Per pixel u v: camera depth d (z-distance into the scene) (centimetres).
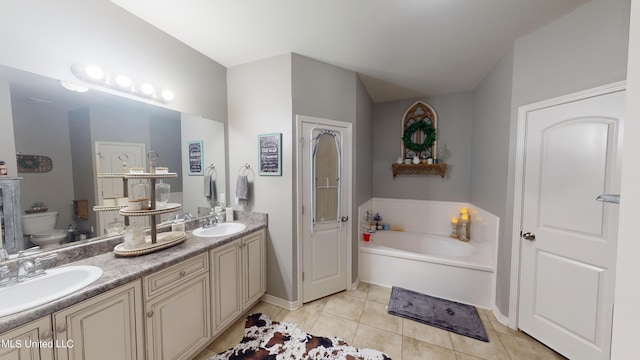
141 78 176
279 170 226
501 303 214
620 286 50
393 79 280
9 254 123
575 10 159
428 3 154
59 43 135
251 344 183
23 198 128
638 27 48
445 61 235
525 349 180
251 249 217
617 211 145
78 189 149
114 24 159
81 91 149
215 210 243
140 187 171
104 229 160
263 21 175
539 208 182
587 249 157
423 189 349
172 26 183
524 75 189
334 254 255
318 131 237
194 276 162
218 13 167
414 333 197
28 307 94
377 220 359
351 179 263
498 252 223
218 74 240
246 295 211
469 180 324
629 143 50
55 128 139
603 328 151
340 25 179
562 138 168
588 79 154
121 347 122
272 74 227
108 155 162
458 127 328
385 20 172
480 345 184
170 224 201
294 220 228
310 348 180
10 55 121
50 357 98
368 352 176
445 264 247
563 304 169
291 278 229
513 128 198
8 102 123
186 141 215
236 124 246
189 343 159
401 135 357
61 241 141
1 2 118
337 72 247
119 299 120
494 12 162
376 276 281
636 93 48
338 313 224
